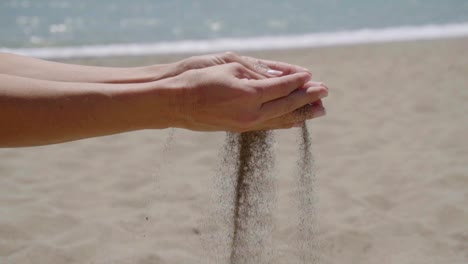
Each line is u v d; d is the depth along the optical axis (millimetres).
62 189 3268
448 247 2549
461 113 4516
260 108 1326
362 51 6820
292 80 1339
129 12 9789
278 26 8656
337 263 2436
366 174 3443
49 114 1208
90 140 4133
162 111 1283
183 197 3137
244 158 1849
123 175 3473
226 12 9695
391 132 4176
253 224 1879
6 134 1202
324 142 4016
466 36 7348
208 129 1349
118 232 2729
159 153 3848
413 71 5773
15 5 10305
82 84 1268
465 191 3139
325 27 8531
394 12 9312
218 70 1344
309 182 2004
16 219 2820
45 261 2455
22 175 3473
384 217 2877
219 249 2053
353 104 4852
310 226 2146
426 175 3383
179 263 2418
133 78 1554
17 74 1538
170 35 8211
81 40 7863
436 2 9859
